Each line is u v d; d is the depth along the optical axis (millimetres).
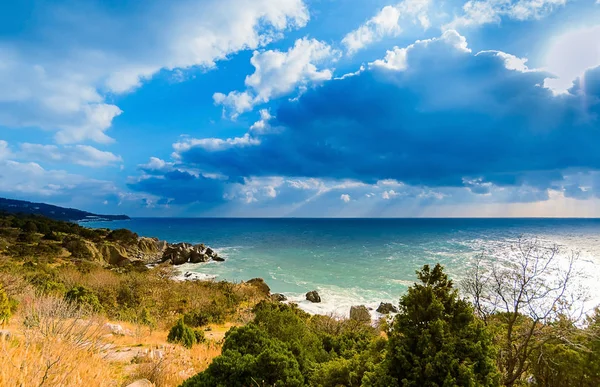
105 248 68938
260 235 152250
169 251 77000
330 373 6215
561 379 7340
